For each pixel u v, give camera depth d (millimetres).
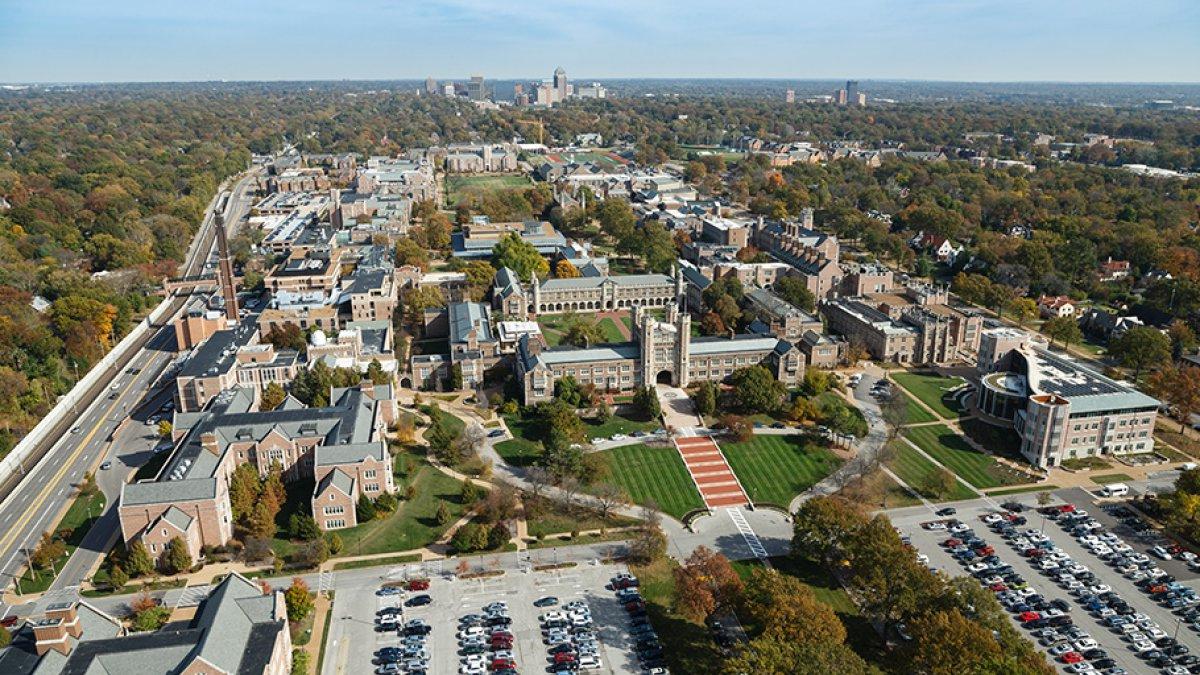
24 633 138625
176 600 180875
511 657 165125
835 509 193875
